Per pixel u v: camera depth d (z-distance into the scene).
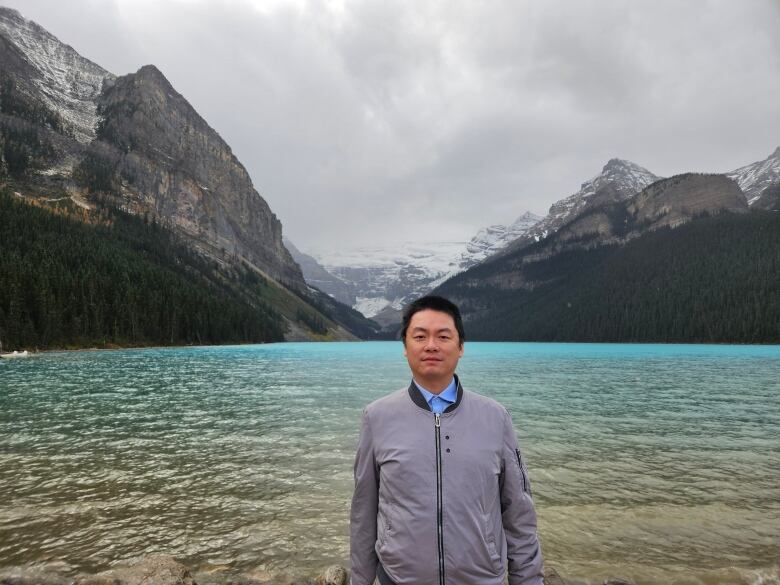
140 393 26.83
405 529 2.96
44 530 8.37
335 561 7.50
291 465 12.53
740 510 9.61
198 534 8.34
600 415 20.61
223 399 24.88
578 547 8.01
